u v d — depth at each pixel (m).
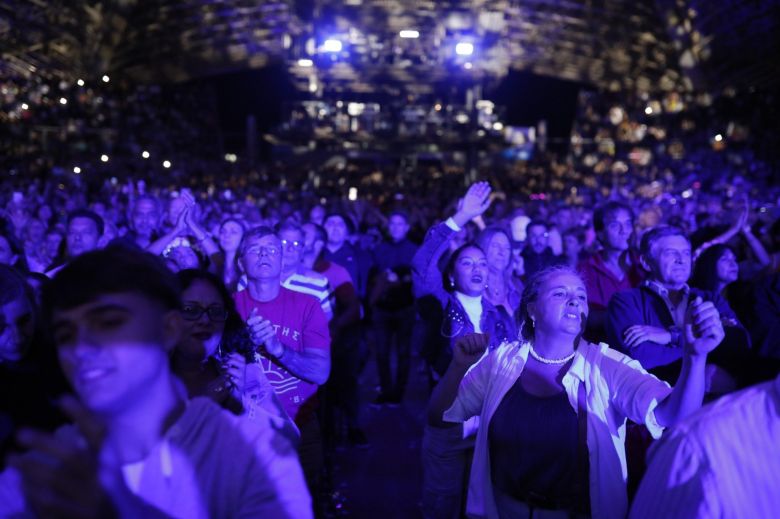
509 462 2.96
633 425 3.52
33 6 26.67
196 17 34.16
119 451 1.49
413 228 14.62
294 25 37.03
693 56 31.45
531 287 3.10
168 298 1.51
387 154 41.59
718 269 5.13
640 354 3.88
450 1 35.06
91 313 1.44
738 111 28.64
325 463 5.70
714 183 21.55
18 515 1.47
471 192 4.96
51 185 13.72
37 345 2.37
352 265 8.21
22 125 28.78
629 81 39.59
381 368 7.89
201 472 1.53
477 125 39.84
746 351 4.03
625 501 2.89
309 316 4.15
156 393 1.52
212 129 42.06
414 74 39.62
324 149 42.19
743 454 1.68
